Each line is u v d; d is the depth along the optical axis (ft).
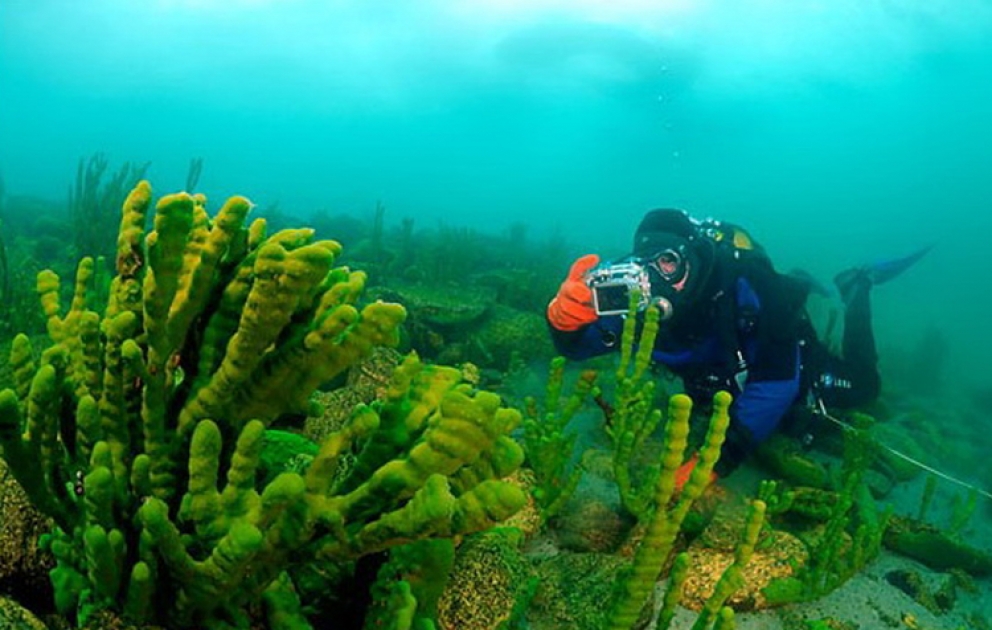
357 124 300.81
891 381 27.81
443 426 2.72
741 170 245.86
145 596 3.28
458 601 5.76
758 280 12.10
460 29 189.37
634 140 231.71
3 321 15.44
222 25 227.61
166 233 2.72
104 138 292.61
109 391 3.20
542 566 8.41
